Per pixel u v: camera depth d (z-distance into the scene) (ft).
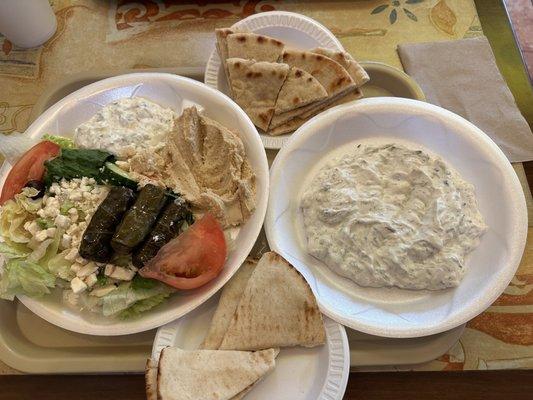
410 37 1.72
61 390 1.27
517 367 1.22
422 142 1.44
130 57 1.73
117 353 1.25
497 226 1.28
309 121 1.42
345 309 1.22
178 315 1.18
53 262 1.24
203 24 1.77
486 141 1.35
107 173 1.30
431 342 1.21
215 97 1.44
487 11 1.79
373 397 1.23
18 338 1.29
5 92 1.69
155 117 1.44
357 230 1.26
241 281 1.27
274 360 1.16
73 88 1.64
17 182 1.34
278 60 1.52
